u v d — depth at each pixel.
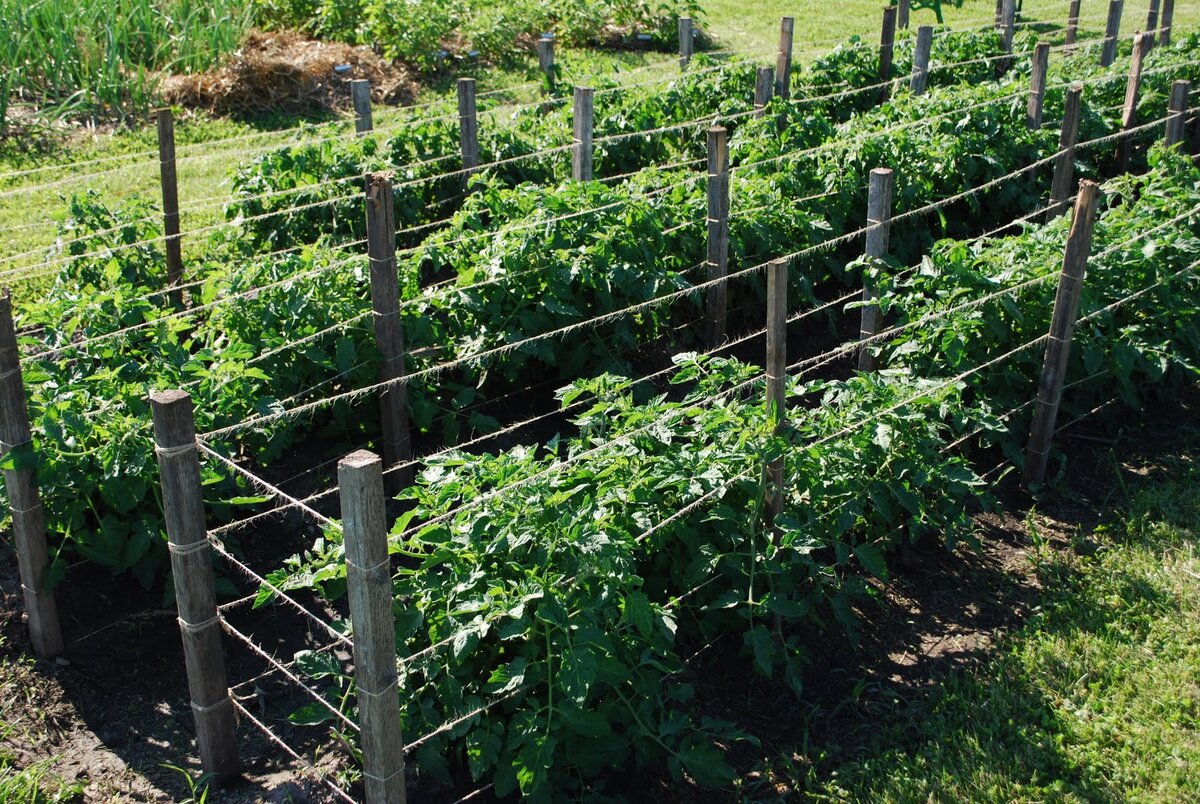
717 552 4.82
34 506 4.86
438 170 9.56
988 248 7.05
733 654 4.99
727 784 4.33
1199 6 21.34
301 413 6.30
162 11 13.63
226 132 12.42
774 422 4.85
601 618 4.23
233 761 4.43
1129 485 6.30
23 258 8.91
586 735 4.03
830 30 19.06
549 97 11.78
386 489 6.30
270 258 7.39
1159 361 6.55
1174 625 5.11
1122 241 7.00
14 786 4.32
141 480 5.10
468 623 3.99
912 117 10.02
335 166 9.16
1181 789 4.23
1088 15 20.23
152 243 8.34
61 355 6.14
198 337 6.55
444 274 8.72
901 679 4.91
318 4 16.39
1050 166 10.11
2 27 12.07
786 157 8.66
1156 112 11.54
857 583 4.97
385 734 3.64
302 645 5.26
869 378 5.39
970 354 6.44
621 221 7.27
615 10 17.84
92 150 11.58
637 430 4.94
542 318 6.80
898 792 4.25
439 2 15.93
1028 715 4.62
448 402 6.85
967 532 5.67
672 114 11.05
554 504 4.25
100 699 4.92
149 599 5.45
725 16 20.17
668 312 7.45
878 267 6.55
